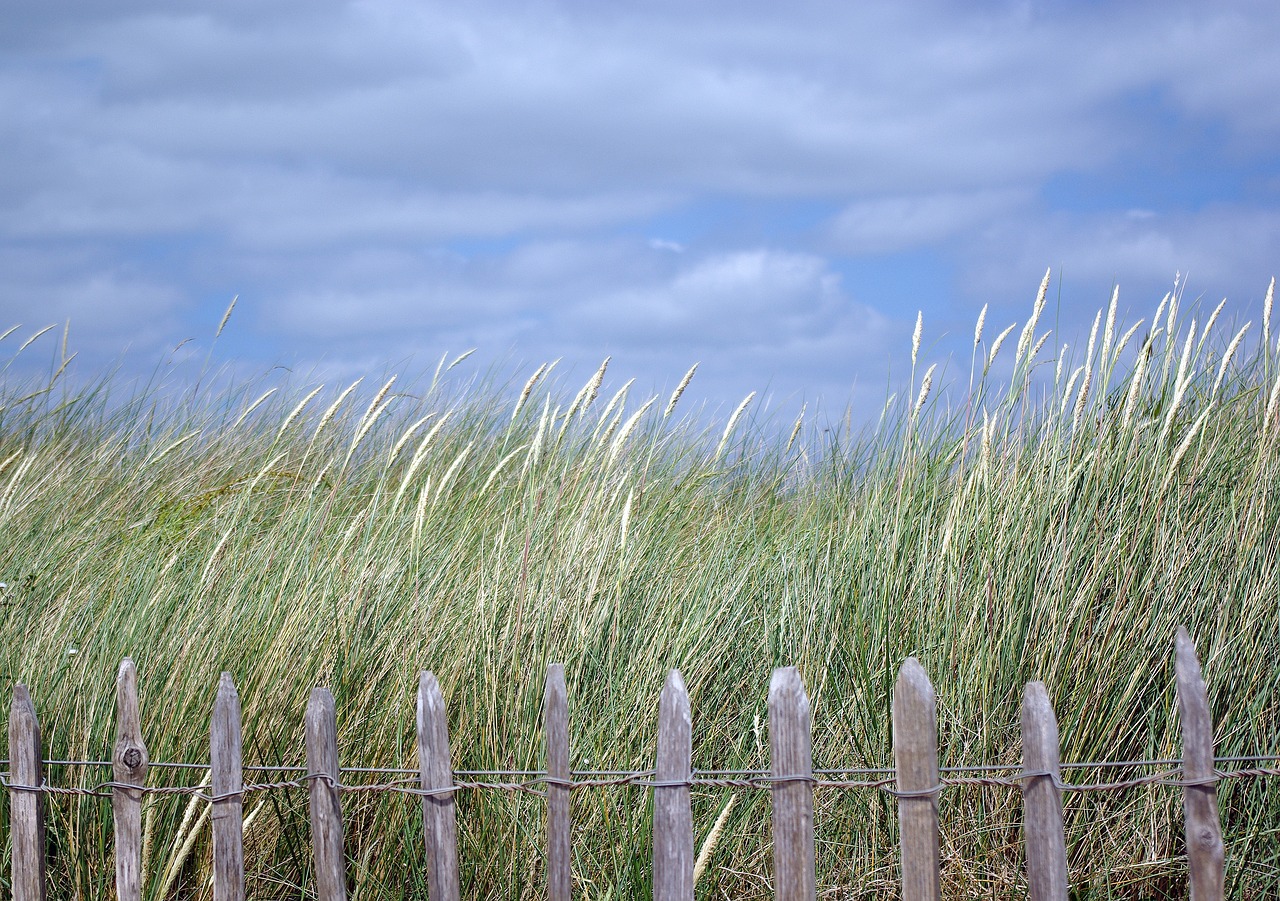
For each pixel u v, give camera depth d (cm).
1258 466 443
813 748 401
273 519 578
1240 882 364
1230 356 468
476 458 677
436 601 443
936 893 262
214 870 300
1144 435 459
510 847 366
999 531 433
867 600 434
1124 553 424
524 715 381
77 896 353
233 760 296
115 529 555
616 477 549
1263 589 407
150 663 404
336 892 288
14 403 777
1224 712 396
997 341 487
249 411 759
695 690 421
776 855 264
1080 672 396
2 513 545
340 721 396
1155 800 379
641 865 355
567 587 441
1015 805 382
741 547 548
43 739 374
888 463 498
